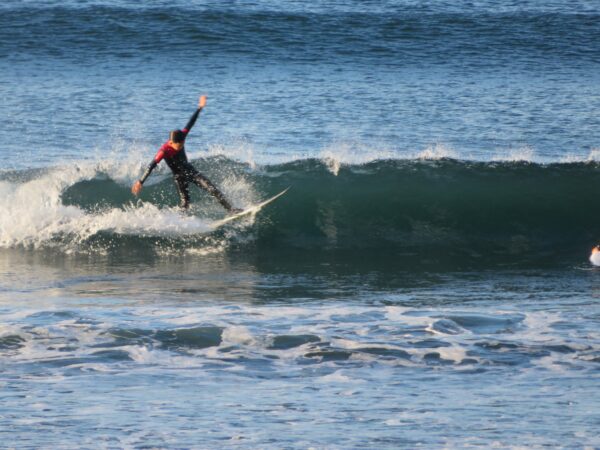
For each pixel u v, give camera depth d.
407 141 76.12
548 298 39.81
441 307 38.00
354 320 35.41
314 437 23.31
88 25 124.69
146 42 120.25
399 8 138.75
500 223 54.88
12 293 40.84
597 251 48.00
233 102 90.81
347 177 58.31
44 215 53.25
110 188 56.22
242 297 40.16
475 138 77.62
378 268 46.81
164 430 23.81
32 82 99.31
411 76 106.81
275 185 57.34
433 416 24.91
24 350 31.38
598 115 87.12
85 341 32.47
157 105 89.31
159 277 44.53
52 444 22.73
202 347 31.95
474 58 118.06
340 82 102.12
